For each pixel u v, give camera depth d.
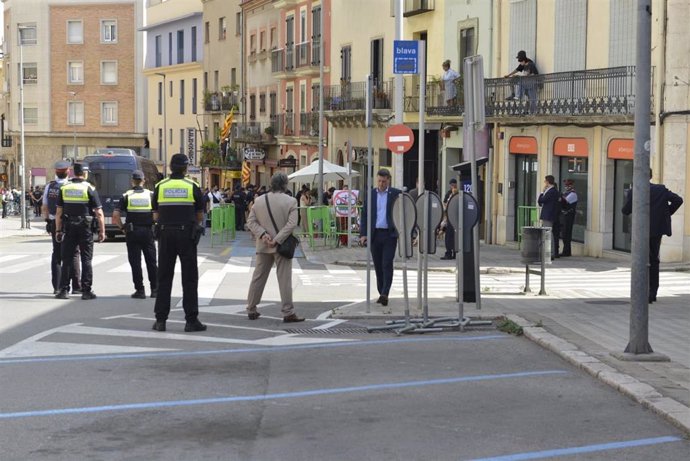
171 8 89.25
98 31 95.25
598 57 30.05
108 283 21.72
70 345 12.62
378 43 47.97
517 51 34.84
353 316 15.30
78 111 96.00
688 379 10.11
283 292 14.98
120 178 43.19
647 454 7.55
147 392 9.75
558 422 8.57
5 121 104.38
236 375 10.68
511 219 35.28
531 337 13.17
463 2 38.94
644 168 11.29
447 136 39.81
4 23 103.31
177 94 88.12
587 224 30.45
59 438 7.95
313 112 57.91
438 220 14.23
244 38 73.31
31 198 76.81
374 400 9.43
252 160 70.62
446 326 14.09
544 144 32.84
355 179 51.84
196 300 13.96
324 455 7.48
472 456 7.47
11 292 19.52
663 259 25.94
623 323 14.45
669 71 25.88
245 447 7.71
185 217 13.80
